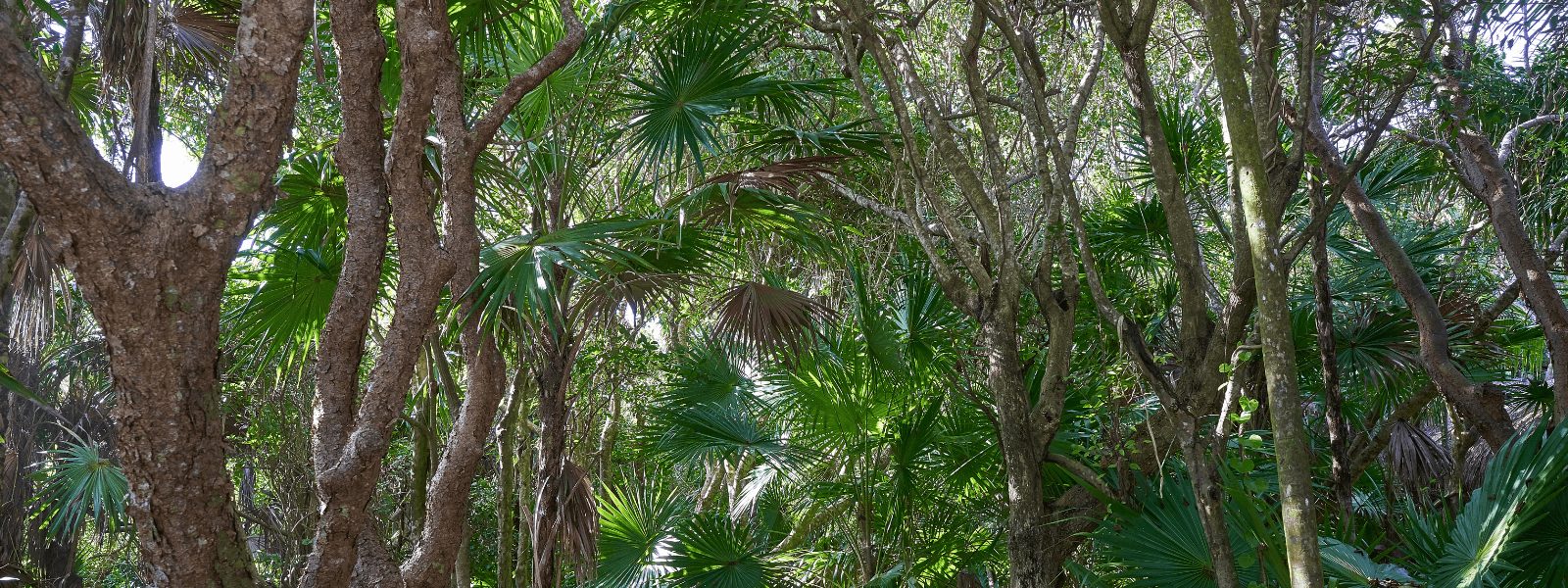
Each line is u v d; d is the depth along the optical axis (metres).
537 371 4.03
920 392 4.62
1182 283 3.65
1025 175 4.54
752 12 4.05
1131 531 3.24
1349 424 5.63
